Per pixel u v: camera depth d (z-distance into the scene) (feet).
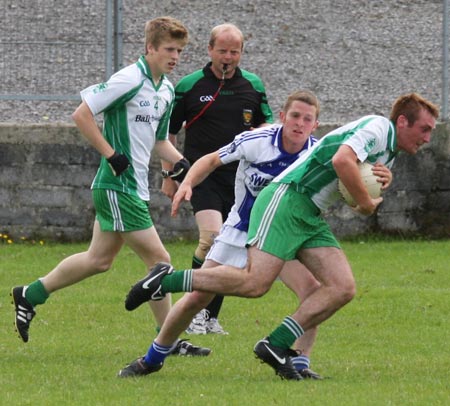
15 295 75.05
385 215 137.28
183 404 57.93
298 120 65.31
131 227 73.82
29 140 131.54
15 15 132.57
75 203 132.36
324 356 75.56
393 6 143.13
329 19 144.36
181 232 134.21
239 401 58.70
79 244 132.05
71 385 63.67
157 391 61.62
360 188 61.05
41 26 132.98
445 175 137.80
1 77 132.36
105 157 72.74
